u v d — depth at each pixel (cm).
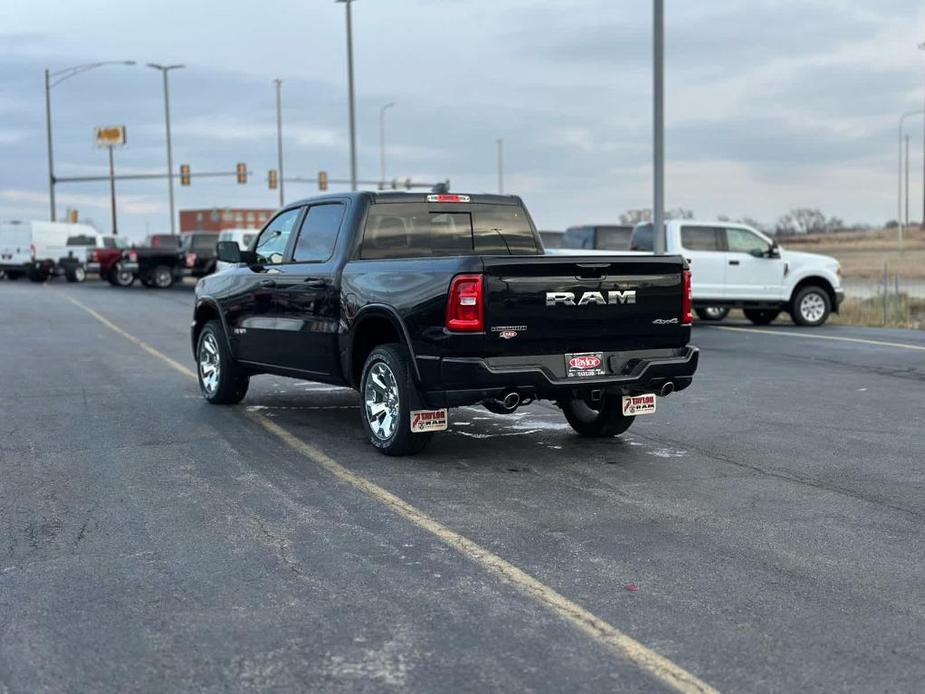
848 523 614
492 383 721
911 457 802
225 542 574
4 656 420
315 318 880
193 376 1292
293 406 1053
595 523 611
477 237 912
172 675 402
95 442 859
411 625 451
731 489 696
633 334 770
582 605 475
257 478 726
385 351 786
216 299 1042
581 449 830
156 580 511
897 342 1747
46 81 5772
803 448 836
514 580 509
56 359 1484
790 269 2145
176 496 675
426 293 738
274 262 970
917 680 396
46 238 4475
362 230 862
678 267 785
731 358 1498
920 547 566
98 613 467
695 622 454
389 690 388
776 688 388
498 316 718
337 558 545
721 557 546
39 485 707
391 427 789
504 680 396
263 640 436
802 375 1302
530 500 664
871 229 11050
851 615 463
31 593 493
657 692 385
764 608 471
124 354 1553
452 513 632
